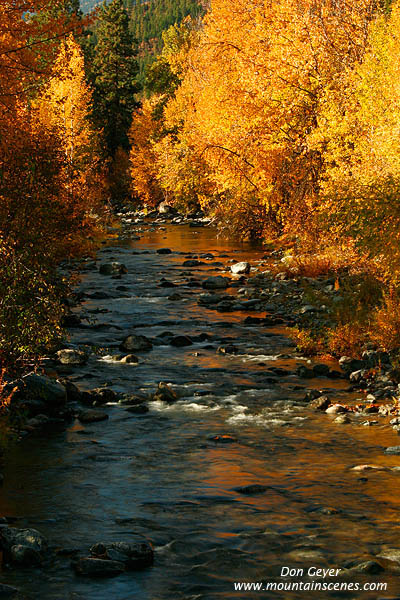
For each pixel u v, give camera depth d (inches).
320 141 973.2
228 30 1273.4
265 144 1157.1
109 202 2650.1
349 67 1040.2
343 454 321.4
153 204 2755.9
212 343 579.2
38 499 268.4
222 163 1253.7
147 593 196.5
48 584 202.2
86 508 259.4
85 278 940.0
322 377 474.9
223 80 1269.7
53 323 370.0
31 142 701.3
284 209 1192.8
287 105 1107.9
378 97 868.6
